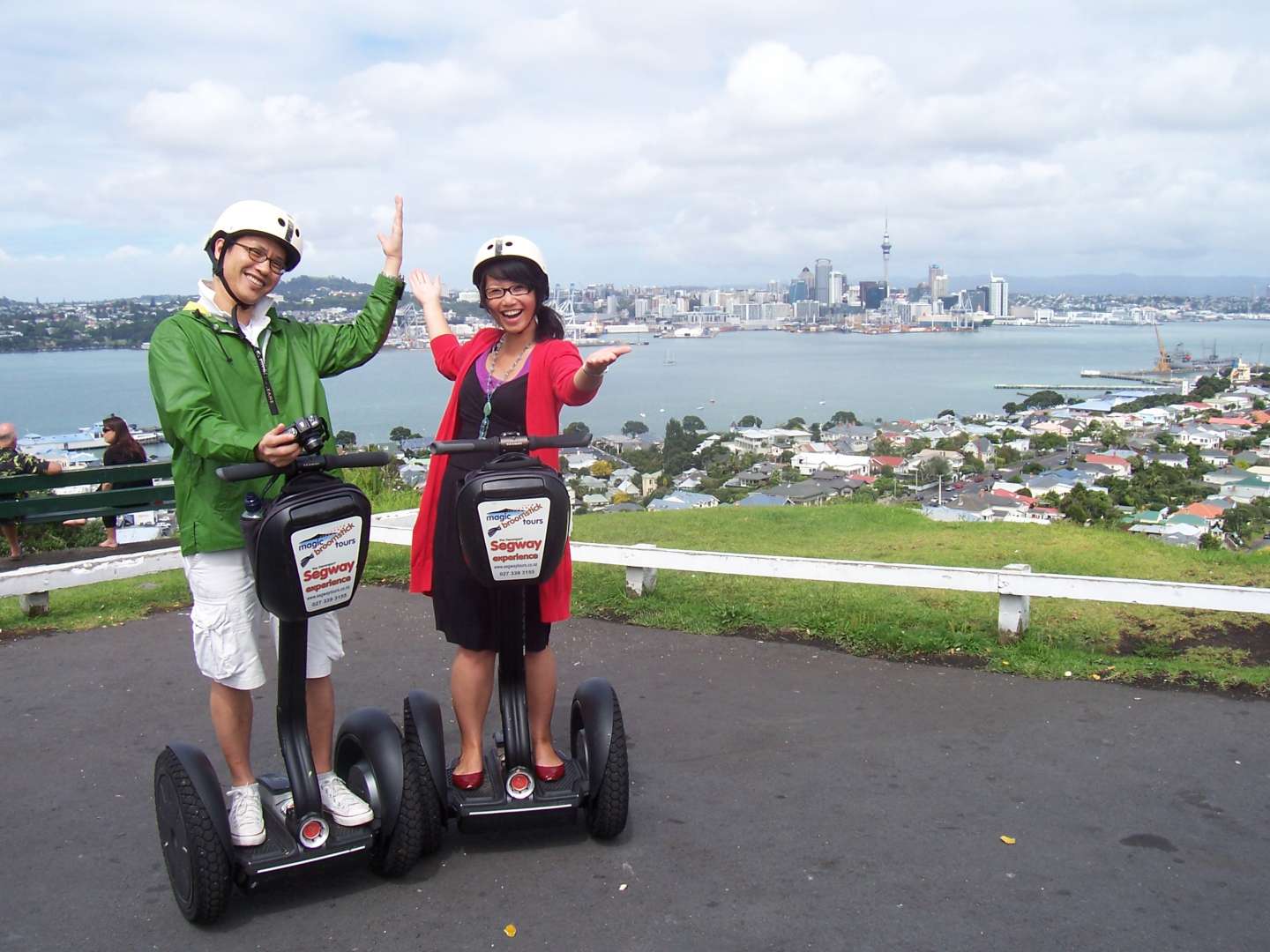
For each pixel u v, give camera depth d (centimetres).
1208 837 363
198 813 304
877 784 408
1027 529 976
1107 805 387
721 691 516
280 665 318
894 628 587
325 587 305
